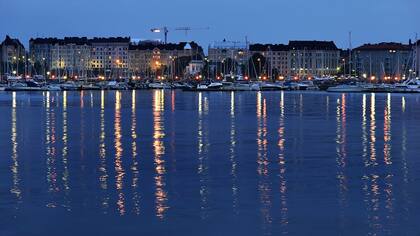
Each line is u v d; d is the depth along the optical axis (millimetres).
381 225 23906
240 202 27469
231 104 109500
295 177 33281
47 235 22875
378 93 172125
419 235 22750
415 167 36594
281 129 60469
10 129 60719
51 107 100750
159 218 24922
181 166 36969
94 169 35875
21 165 37312
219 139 51312
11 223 24219
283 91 192750
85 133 56500
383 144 47938
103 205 26938
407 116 79312
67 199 28016
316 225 23969
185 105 106250
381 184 31359
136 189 30109
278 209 26250
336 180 32438
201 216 25203
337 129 60656
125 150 44219
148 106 103250
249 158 40188
